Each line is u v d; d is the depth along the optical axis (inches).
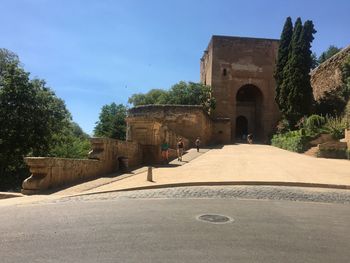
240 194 529.3
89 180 645.9
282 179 648.4
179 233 313.7
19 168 1120.8
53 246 277.0
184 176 687.1
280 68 2069.4
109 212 390.9
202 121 1895.9
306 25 1868.8
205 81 3009.4
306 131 1481.3
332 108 1776.6
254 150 1553.9
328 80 1961.1
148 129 960.9
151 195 510.9
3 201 470.3
